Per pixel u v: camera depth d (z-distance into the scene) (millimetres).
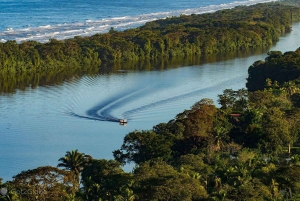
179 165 166000
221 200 137500
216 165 170250
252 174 158125
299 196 146500
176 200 135125
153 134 193500
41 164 198500
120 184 147625
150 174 147875
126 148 191125
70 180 145375
